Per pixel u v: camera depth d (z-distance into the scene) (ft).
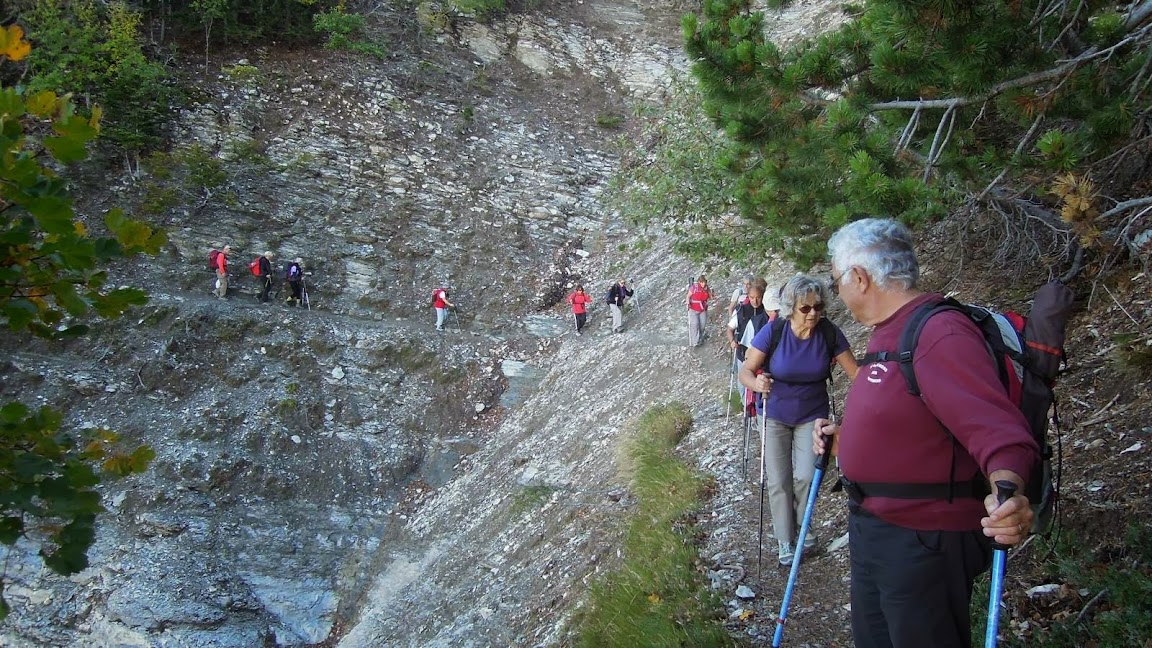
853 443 8.80
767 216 26.35
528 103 88.53
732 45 22.13
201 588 45.16
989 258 29.91
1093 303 22.94
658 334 55.52
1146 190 22.86
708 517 24.21
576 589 25.95
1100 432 17.56
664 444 34.73
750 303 30.19
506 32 94.89
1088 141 18.79
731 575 19.60
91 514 9.68
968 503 8.30
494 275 71.72
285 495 52.11
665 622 18.17
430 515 50.14
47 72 65.51
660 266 68.03
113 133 65.36
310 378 59.11
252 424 54.85
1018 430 7.34
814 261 28.27
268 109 75.36
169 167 67.36
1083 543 14.38
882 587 8.72
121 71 67.31
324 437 55.88
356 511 52.24
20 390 53.26
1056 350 8.59
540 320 68.64
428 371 61.77
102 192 64.59
